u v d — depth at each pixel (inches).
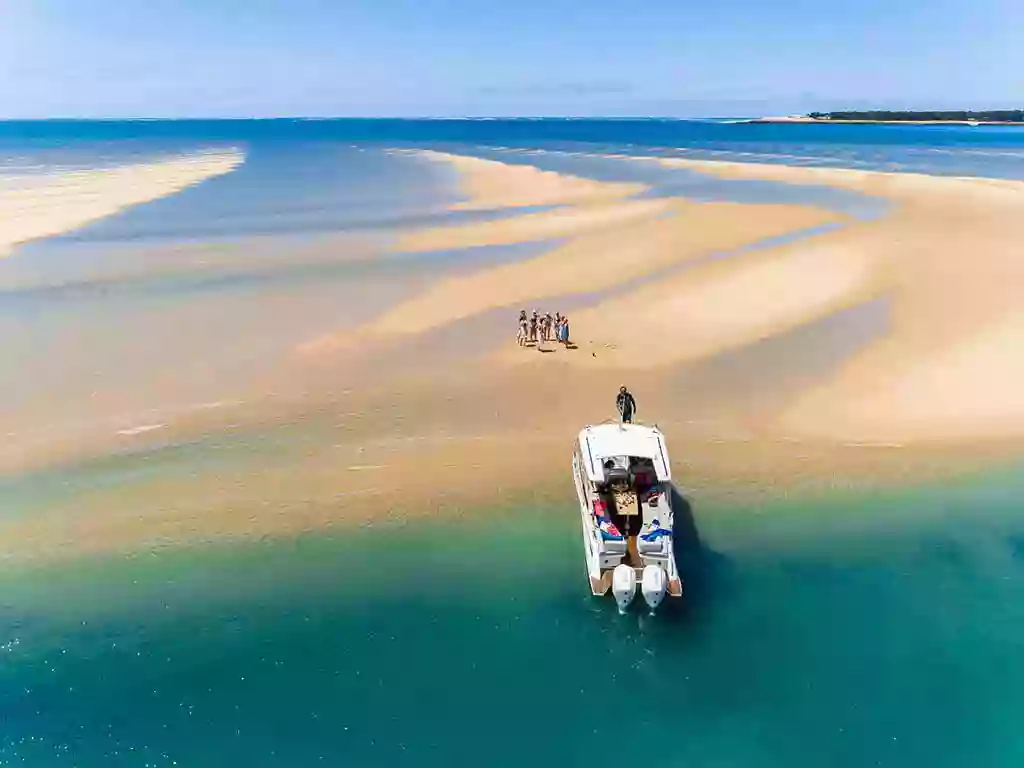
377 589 631.2
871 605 614.5
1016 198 2384.4
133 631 587.2
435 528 706.8
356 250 1755.7
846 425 878.4
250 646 573.6
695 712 521.3
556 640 580.1
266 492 759.7
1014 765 481.4
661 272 1496.1
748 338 1133.7
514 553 675.4
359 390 979.9
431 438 861.8
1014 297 1283.2
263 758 489.4
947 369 1012.5
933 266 1487.5
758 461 810.8
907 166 3811.5
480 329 1190.9
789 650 571.2
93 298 1375.5
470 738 502.0
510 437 863.1
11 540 685.3
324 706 525.0
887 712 519.8
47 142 7047.2
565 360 1066.1
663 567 611.5
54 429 880.9
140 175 3570.4
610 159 4522.6
